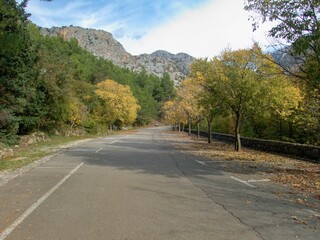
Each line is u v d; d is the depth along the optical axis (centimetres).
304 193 834
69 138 3528
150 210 646
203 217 601
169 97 14075
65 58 3872
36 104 2842
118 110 6028
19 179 1007
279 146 1934
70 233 512
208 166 1351
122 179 1006
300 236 505
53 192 812
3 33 855
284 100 1969
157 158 1638
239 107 2075
